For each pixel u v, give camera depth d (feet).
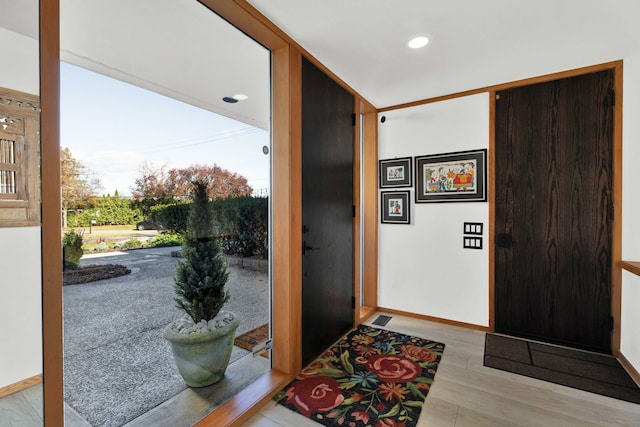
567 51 7.54
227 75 6.84
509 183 9.47
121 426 4.93
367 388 6.76
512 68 8.48
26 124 3.59
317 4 5.76
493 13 6.04
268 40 6.72
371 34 6.81
